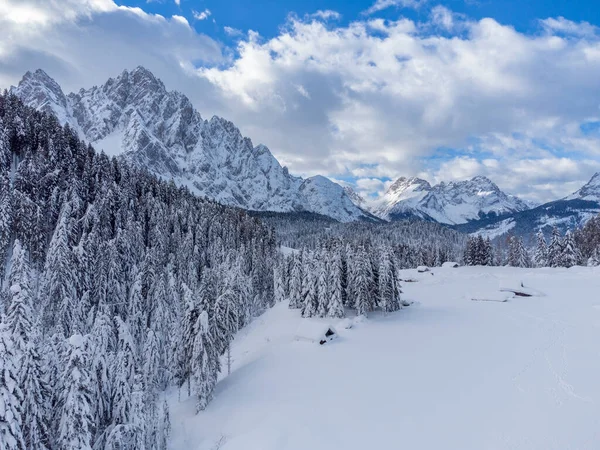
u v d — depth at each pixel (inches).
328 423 1131.9
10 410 773.9
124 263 3137.3
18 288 941.2
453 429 1016.2
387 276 2393.0
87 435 887.1
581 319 1948.8
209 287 1835.6
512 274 3698.3
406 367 1491.1
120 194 3949.3
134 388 1128.2
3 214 2664.9
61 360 1042.7
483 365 1425.9
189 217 4690.0
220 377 1950.1
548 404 1079.6
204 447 1179.9
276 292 3782.0
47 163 3617.1
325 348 1828.2
